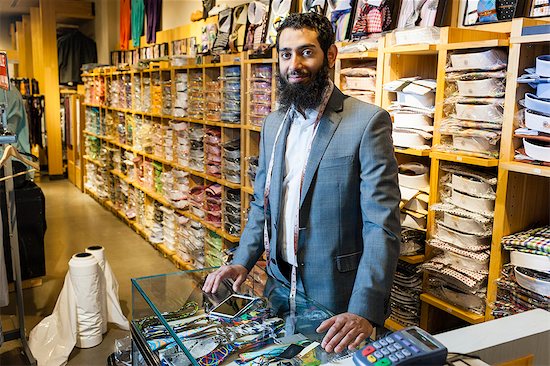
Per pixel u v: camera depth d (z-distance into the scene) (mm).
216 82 4020
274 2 3732
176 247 4797
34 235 4121
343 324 1338
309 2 3359
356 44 2586
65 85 9859
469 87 2043
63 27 11086
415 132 2316
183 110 4590
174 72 4676
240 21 4246
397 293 2473
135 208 6000
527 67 1854
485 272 2080
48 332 3117
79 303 3127
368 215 1571
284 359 1223
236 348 1294
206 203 4160
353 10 2941
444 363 887
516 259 1906
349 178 1627
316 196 1651
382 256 1510
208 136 4102
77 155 8578
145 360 1479
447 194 2242
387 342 920
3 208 3883
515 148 1904
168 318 1474
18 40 11250
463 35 2150
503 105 1935
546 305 1809
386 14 2682
